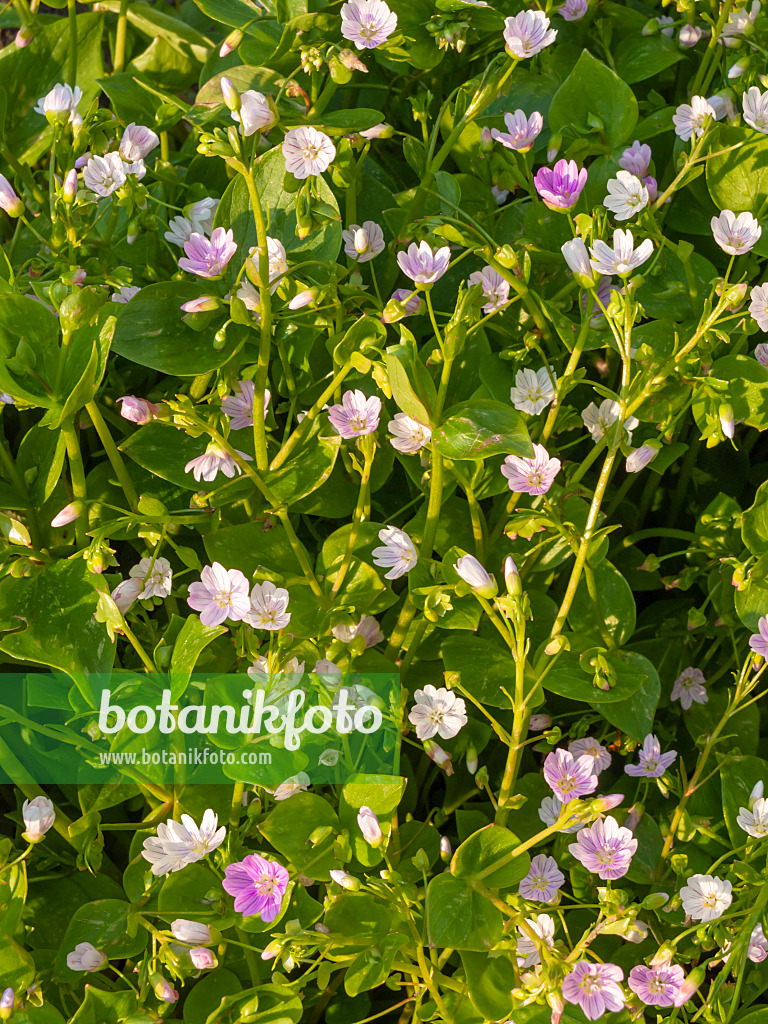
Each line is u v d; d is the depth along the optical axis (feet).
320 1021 2.93
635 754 3.01
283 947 2.70
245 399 2.87
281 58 3.01
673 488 3.18
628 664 2.84
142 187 2.93
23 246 3.18
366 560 2.86
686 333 2.93
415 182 3.24
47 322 2.73
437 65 3.12
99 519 2.90
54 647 2.73
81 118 2.97
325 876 2.76
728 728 2.98
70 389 2.72
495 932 2.72
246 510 2.88
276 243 2.81
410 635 2.86
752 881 2.75
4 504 2.85
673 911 2.84
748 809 2.85
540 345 2.96
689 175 2.96
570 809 2.69
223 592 2.71
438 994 2.75
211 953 2.69
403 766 2.93
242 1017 2.72
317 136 2.83
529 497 2.91
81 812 2.96
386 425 2.91
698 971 2.69
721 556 2.97
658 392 2.87
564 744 3.01
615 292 2.76
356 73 3.20
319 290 2.78
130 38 3.44
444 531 2.93
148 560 2.82
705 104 2.89
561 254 2.96
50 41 3.27
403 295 2.90
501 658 2.85
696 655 3.10
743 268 3.02
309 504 2.91
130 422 2.98
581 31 3.20
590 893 2.85
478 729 2.91
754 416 2.90
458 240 2.84
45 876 2.87
